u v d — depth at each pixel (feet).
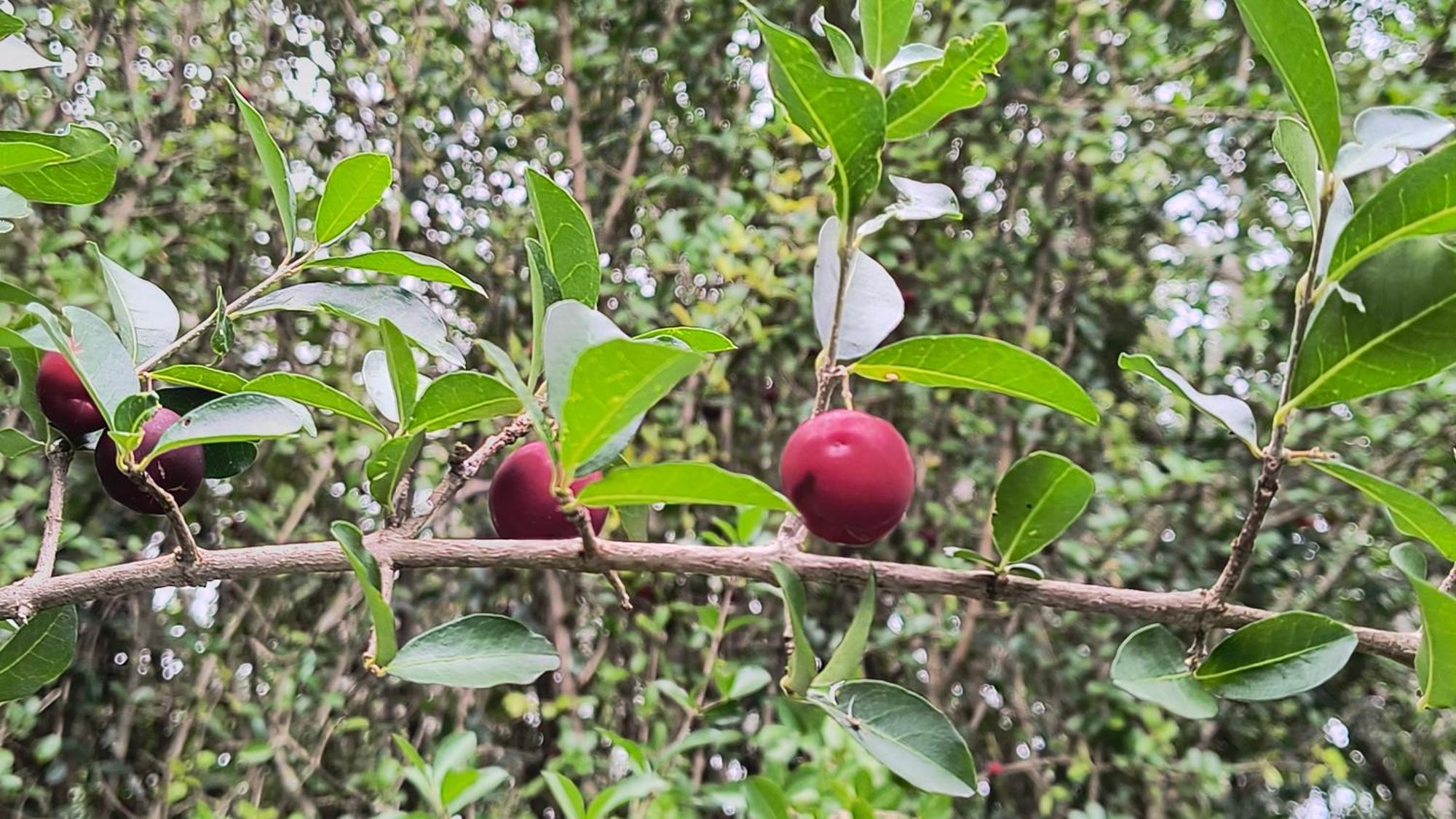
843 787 9.46
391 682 15.24
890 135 4.21
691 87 17.03
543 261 4.17
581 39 16.99
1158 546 16.24
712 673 12.13
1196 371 16.56
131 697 14.07
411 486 4.20
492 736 15.66
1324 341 3.74
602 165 16.49
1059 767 15.78
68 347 3.49
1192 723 16.08
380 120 15.87
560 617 14.57
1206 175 16.66
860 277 5.02
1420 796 17.12
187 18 14.99
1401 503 3.79
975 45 3.84
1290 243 15.78
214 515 14.55
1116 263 16.06
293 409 3.78
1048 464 4.07
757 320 14.01
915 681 15.83
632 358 2.92
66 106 14.62
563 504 3.48
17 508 12.56
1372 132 3.89
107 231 13.41
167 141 14.70
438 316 5.02
